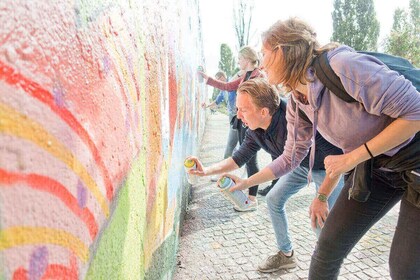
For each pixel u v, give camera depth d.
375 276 2.49
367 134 1.40
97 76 0.71
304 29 1.37
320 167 2.19
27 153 0.45
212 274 2.60
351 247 1.69
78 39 0.62
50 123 0.51
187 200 3.98
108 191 0.79
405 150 1.37
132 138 1.02
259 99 2.18
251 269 2.66
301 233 3.28
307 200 4.21
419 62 21.80
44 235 0.50
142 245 1.23
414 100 1.22
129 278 1.03
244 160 2.46
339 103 1.37
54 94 0.53
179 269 2.66
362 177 1.49
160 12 1.57
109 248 0.83
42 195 0.49
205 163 6.51
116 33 0.86
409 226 1.44
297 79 1.41
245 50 4.04
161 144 1.63
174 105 2.19
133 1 1.04
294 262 2.62
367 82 1.24
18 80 0.44
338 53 1.33
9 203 0.42
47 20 0.51
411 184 1.39
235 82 4.91
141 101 1.15
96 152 0.71
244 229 3.39
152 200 1.42
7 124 0.41
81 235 0.64
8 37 0.42
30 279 0.46
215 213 3.85
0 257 0.40
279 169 2.05
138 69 1.09
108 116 0.78
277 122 2.24
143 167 1.20
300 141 1.93
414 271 1.45
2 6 0.41
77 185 0.61
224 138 10.09
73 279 0.60
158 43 1.50
